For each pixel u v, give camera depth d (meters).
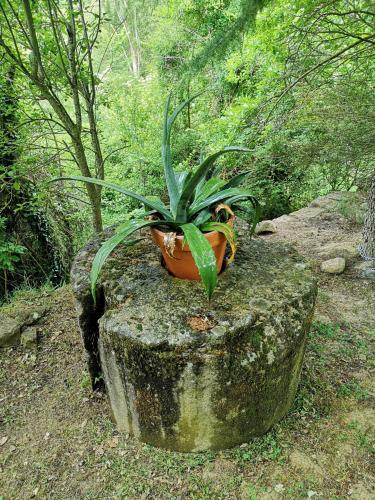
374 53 2.95
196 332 1.49
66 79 2.81
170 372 1.52
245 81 5.41
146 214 1.73
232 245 1.52
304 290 1.76
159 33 5.38
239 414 1.69
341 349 2.43
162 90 6.02
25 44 2.47
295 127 3.35
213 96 5.98
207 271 1.35
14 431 2.01
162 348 1.47
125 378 1.66
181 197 1.53
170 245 1.53
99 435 1.93
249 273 1.90
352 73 3.11
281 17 2.72
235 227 2.50
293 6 2.70
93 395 2.17
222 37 1.69
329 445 1.80
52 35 2.64
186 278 1.81
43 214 4.02
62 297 3.20
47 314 2.96
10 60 2.48
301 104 3.04
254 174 4.31
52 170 3.18
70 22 2.55
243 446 1.80
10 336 2.63
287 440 1.83
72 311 3.00
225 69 4.75
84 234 4.66
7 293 4.00
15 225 4.06
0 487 1.72
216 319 1.55
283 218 5.07
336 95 2.95
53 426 2.01
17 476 1.77
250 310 1.60
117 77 6.31
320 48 3.15
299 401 2.04
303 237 4.34
